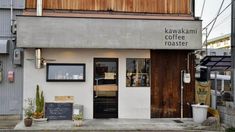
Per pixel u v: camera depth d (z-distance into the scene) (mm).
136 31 13688
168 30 13859
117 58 14656
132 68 14773
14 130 12086
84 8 14398
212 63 16625
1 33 14148
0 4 14016
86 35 13453
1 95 14266
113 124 13297
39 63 13945
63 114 14273
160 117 14859
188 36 13961
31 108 13828
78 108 13719
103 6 14469
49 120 14078
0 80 14172
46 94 14305
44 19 13281
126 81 14719
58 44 13344
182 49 14125
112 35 13570
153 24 13766
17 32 13172
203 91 15117
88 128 12438
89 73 14523
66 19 13367
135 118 14719
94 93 14586
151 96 14828
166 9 14805
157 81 14875
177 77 14992
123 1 14570
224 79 17891
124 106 14703
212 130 12508
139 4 14664
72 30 13398
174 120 14367
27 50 14180
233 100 13492
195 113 13852
